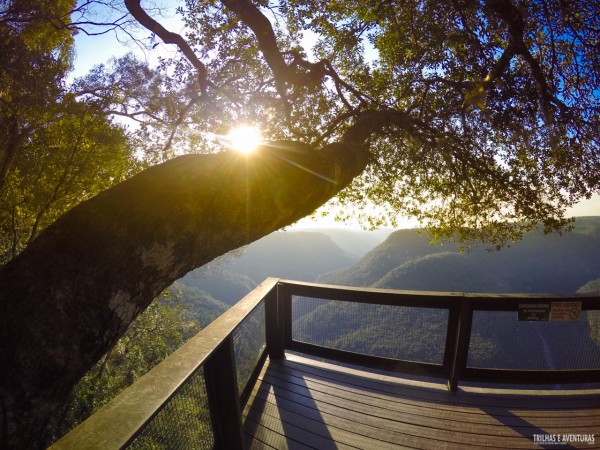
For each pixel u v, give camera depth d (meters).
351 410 2.98
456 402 3.09
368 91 4.57
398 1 3.41
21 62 6.00
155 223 0.83
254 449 2.52
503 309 3.15
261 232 1.14
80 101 6.99
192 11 3.83
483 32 3.25
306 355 3.93
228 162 1.02
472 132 4.10
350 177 1.71
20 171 7.70
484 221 4.97
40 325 0.66
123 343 12.12
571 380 3.17
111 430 1.19
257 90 4.11
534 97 3.20
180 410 1.77
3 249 8.49
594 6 2.86
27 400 0.64
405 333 3.52
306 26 3.82
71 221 0.79
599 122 3.32
